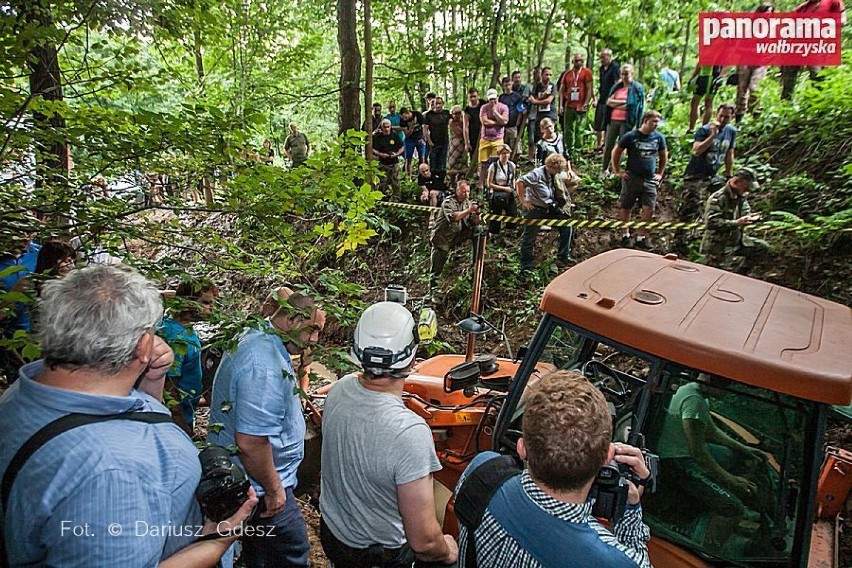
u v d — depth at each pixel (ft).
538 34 41.93
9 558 4.25
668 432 8.14
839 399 6.52
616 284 9.14
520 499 5.01
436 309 27.68
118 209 11.58
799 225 20.17
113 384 4.57
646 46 37.65
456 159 34.96
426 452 6.94
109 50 14.42
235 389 8.32
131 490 4.24
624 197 24.30
